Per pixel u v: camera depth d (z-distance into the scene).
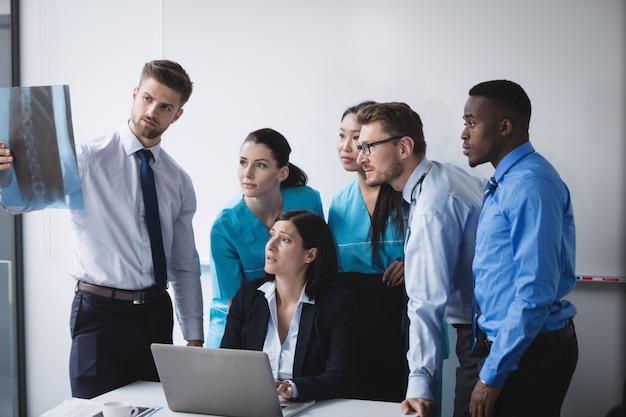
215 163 3.77
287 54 3.66
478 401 2.44
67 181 2.79
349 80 3.59
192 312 3.39
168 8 3.82
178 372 2.34
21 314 4.14
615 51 3.29
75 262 3.18
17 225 4.12
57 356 4.12
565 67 3.35
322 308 2.76
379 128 3.06
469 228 2.91
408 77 3.52
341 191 3.55
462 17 3.45
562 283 2.52
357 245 3.48
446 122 3.48
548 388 2.50
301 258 2.76
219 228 3.52
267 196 3.53
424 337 2.74
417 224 2.87
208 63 3.77
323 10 3.61
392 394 3.23
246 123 3.72
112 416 2.27
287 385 2.48
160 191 3.26
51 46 4.02
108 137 3.21
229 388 2.30
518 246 2.40
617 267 3.31
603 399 3.36
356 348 2.76
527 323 2.33
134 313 3.12
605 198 3.32
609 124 3.31
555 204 2.39
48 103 2.73
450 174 3.04
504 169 2.55
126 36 3.91
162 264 3.20
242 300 2.89
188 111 3.80
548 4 3.35
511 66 3.40
